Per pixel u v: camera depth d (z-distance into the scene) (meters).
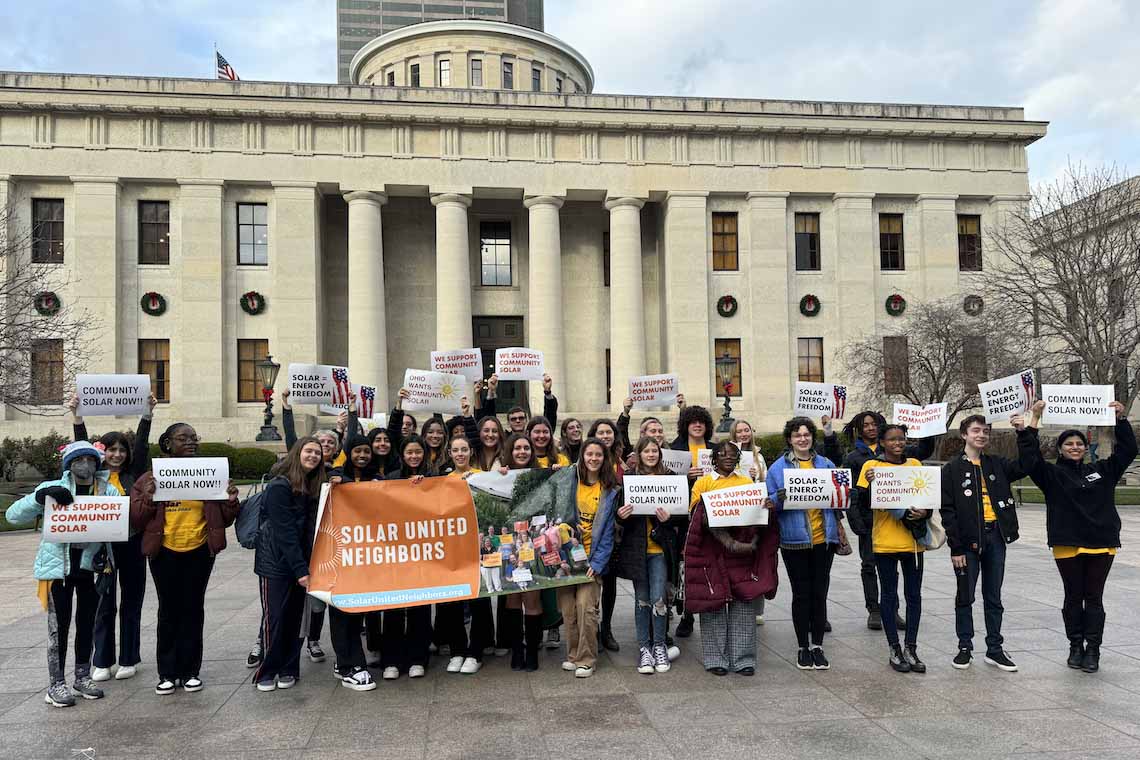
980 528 7.14
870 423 9.23
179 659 6.81
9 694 6.84
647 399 12.35
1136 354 33.75
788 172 38.78
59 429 32.81
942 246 39.31
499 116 36.66
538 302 36.88
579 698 6.53
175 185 35.50
